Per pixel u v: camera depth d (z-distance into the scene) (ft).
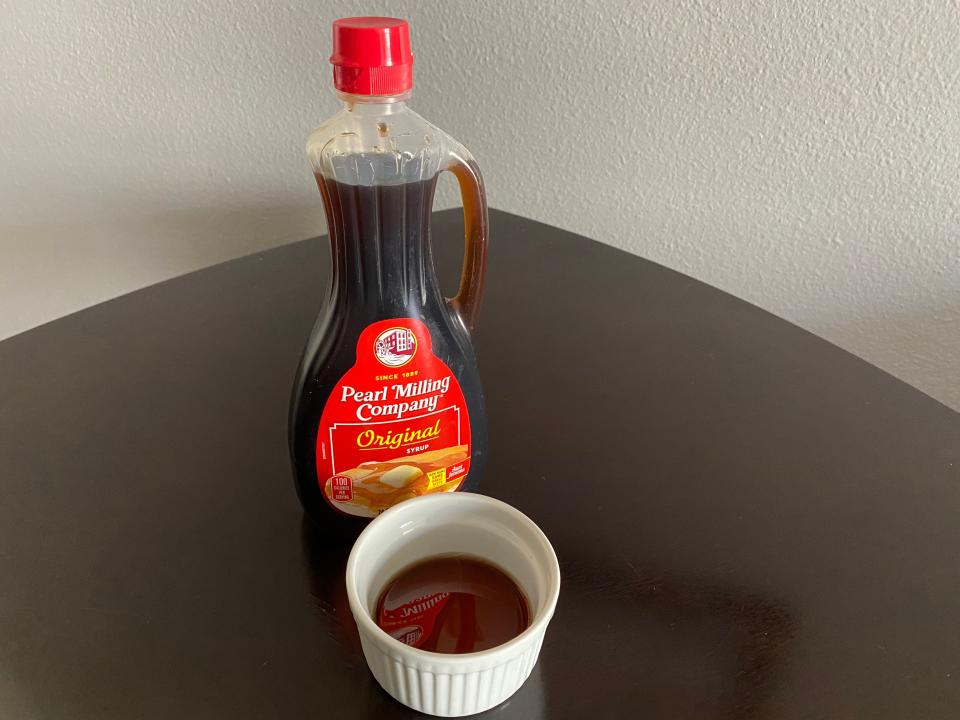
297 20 2.20
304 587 1.34
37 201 2.57
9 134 2.45
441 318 1.30
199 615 1.29
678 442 1.63
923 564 1.37
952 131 2.21
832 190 2.34
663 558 1.39
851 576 1.35
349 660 1.23
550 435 1.65
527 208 2.46
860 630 1.27
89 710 1.16
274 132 2.39
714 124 2.27
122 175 2.51
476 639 1.17
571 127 2.31
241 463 1.58
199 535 1.43
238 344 1.89
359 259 1.22
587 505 1.49
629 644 1.25
